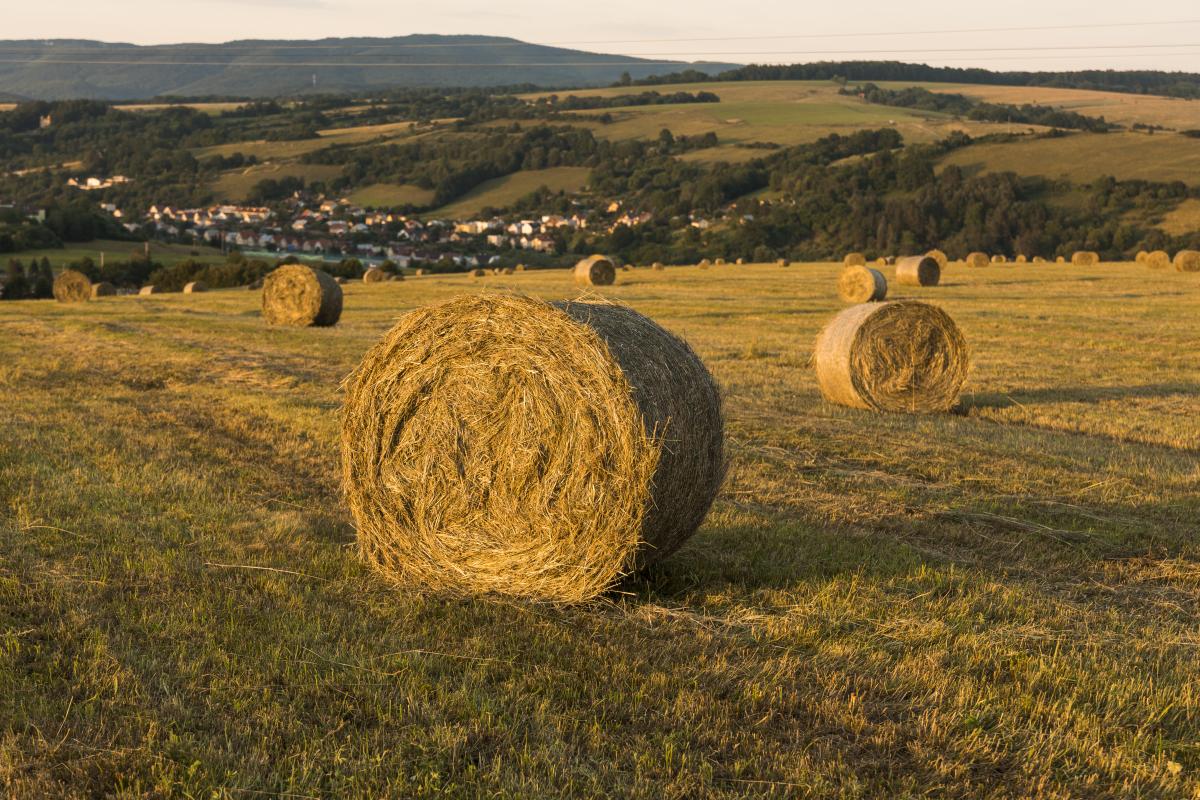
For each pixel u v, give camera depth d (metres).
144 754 4.93
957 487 10.81
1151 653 6.43
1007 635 6.60
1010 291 42.75
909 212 115.38
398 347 7.69
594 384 7.09
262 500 9.77
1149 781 4.95
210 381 18.02
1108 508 10.04
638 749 5.11
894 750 5.21
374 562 7.77
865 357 15.81
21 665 5.85
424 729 5.30
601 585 7.13
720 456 7.91
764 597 7.27
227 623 6.53
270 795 4.69
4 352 21.97
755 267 71.25
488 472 7.38
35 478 10.17
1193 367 20.73
